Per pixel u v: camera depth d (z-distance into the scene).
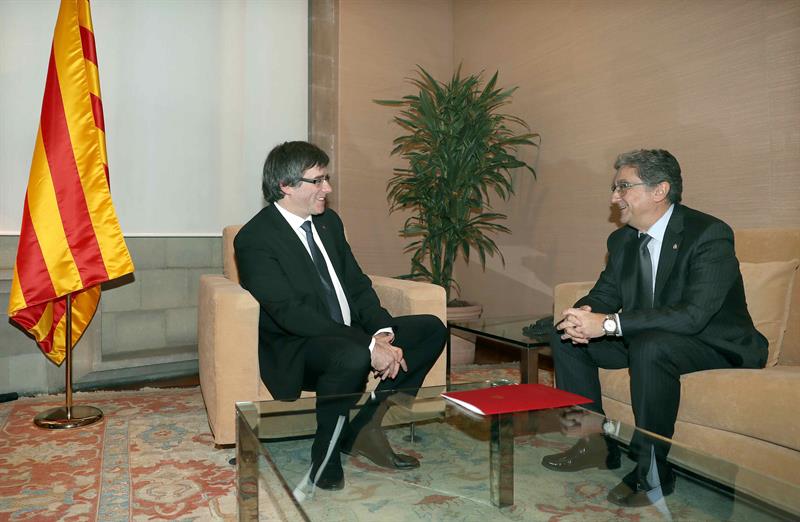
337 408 1.41
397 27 4.04
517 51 3.67
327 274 2.01
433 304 2.10
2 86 2.64
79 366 2.82
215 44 3.26
